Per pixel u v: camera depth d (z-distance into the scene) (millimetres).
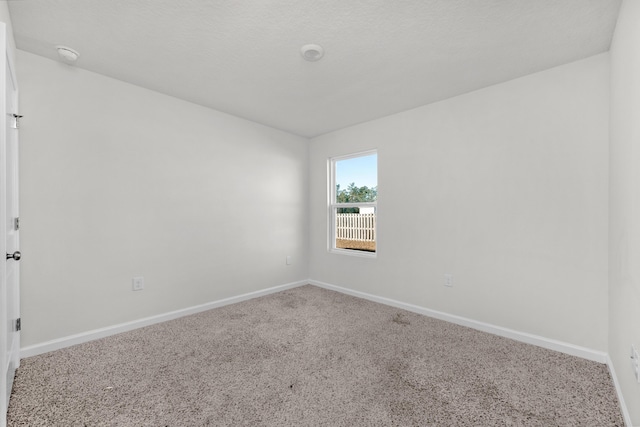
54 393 1632
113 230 2449
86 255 2307
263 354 2105
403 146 3141
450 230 2768
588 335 2049
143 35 1854
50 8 1606
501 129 2455
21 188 2012
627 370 1445
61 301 2188
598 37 1822
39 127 2092
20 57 2018
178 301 2859
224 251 3232
